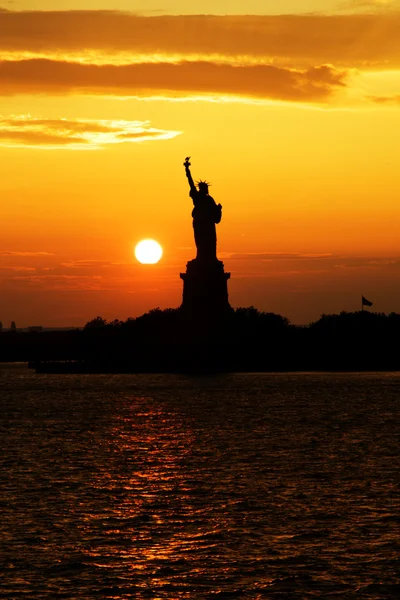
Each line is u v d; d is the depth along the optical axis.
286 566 95.44
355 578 91.94
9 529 109.19
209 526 110.44
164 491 130.38
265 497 125.50
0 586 90.25
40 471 147.50
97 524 111.75
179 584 90.75
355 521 111.75
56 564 96.38
